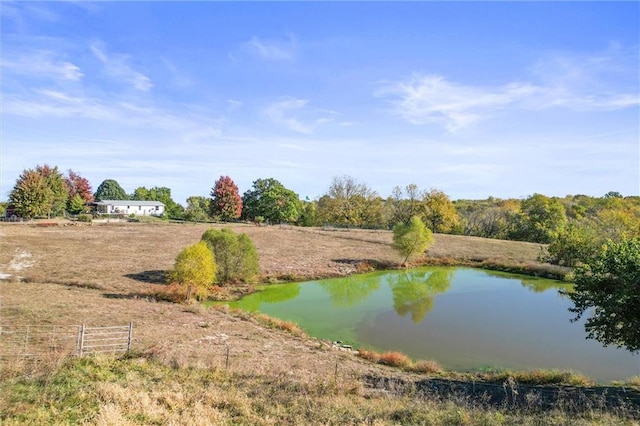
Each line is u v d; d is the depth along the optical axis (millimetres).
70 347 17266
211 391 12969
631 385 17172
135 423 10195
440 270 56188
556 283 48312
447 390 15711
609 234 55719
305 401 12828
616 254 15117
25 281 34375
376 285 46500
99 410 10641
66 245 52125
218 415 11242
